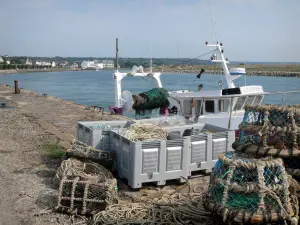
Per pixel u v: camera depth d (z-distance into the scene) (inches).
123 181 315.3
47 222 239.5
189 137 314.2
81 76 4655.5
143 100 689.6
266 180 192.1
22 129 561.3
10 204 265.9
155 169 296.2
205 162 329.1
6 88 1603.1
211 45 555.2
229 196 193.6
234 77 545.0
